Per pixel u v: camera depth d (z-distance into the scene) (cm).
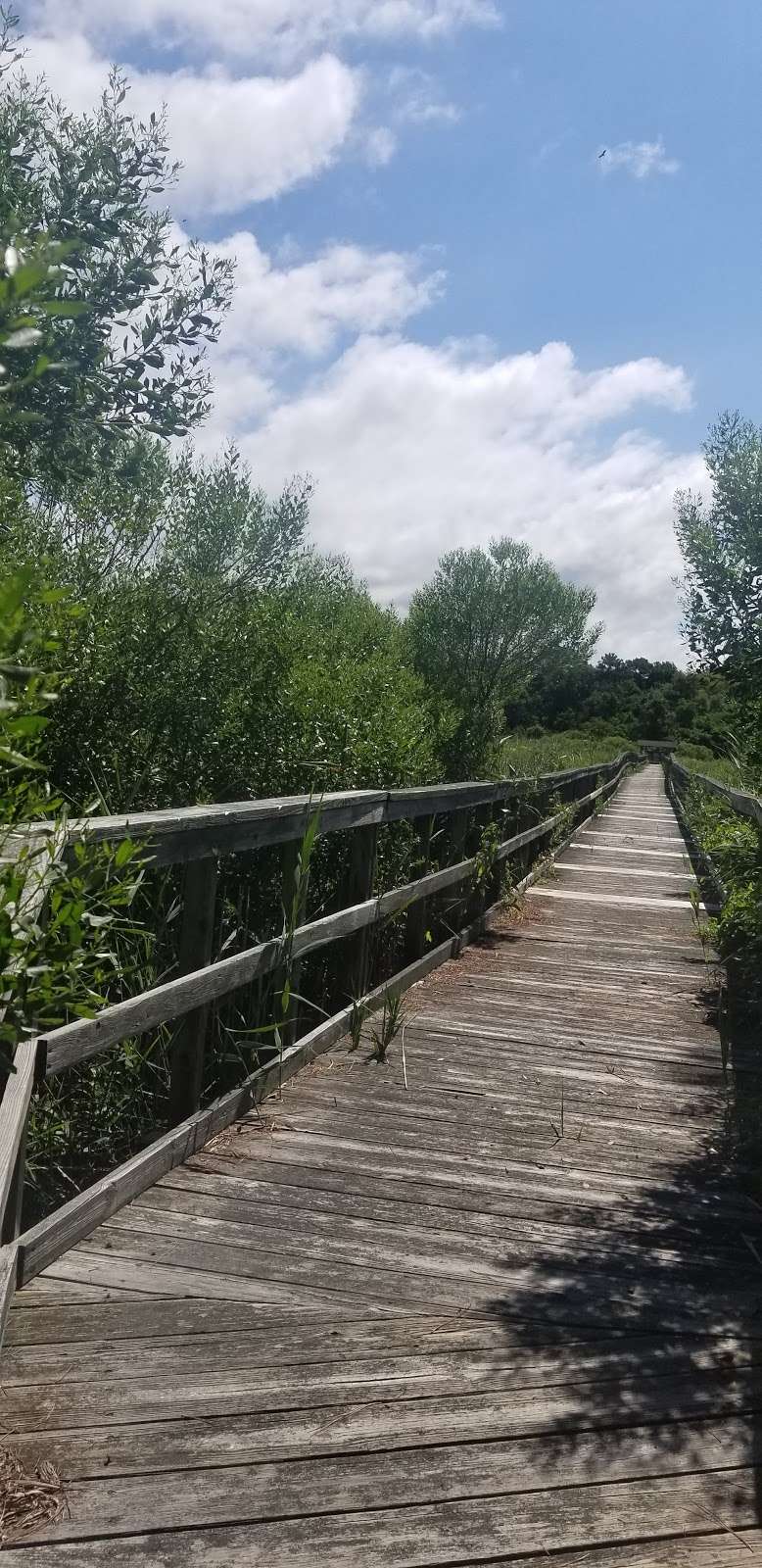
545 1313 266
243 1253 289
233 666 617
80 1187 372
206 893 362
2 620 108
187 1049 366
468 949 714
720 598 397
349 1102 414
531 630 1748
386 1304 267
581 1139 387
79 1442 210
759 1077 456
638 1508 199
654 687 5834
